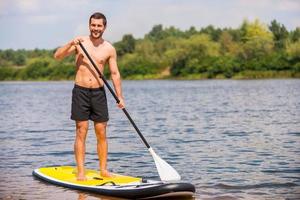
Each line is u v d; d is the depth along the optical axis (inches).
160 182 351.6
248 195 347.9
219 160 446.0
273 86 2011.6
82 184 362.3
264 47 3353.8
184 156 465.4
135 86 2534.5
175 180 359.6
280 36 3678.6
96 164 438.3
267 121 729.6
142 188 339.9
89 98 373.4
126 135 602.2
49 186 369.4
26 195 350.0
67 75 4210.1
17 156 474.0
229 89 1887.3
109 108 1126.4
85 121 374.3
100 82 375.2
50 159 460.8
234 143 527.5
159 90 2020.2
